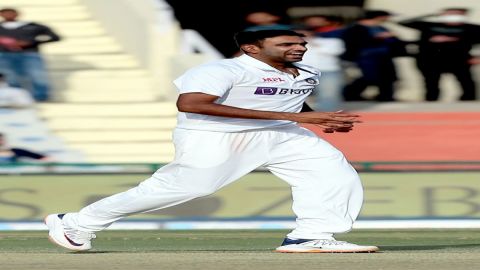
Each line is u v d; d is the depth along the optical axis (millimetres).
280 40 19359
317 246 20094
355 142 46938
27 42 47031
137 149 47188
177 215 32812
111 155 46969
